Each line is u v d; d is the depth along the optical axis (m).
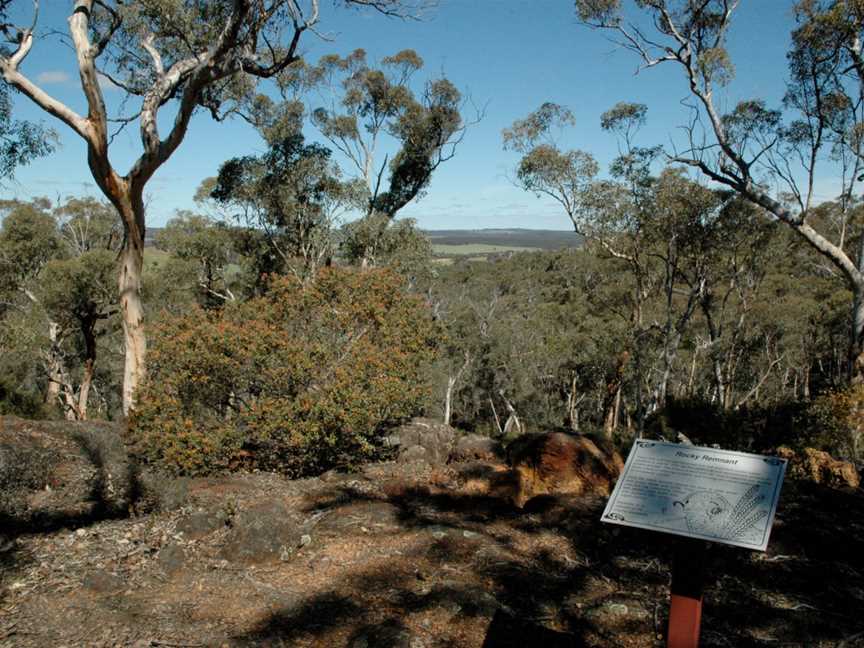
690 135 16.45
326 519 6.83
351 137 26.42
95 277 22.56
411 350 11.52
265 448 10.00
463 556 5.86
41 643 4.20
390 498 7.72
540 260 51.16
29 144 13.11
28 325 24.31
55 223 29.38
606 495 7.72
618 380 27.92
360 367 9.62
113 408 33.09
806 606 4.98
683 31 16.88
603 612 4.82
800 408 12.83
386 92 25.58
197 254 27.30
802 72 15.11
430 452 9.91
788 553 6.00
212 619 4.61
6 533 6.09
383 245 25.44
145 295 25.95
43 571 5.35
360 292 11.50
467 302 38.41
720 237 24.14
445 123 25.86
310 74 25.02
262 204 25.75
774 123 17.80
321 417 9.16
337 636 4.43
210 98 17.66
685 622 3.46
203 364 9.52
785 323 33.44
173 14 13.48
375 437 10.11
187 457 8.73
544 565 5.75
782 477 3.45
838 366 37.66
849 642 4.39
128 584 5.14
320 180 25.39
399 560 5.72
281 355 9.69
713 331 30.31
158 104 13.11
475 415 43.50
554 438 8.19
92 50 11.73
